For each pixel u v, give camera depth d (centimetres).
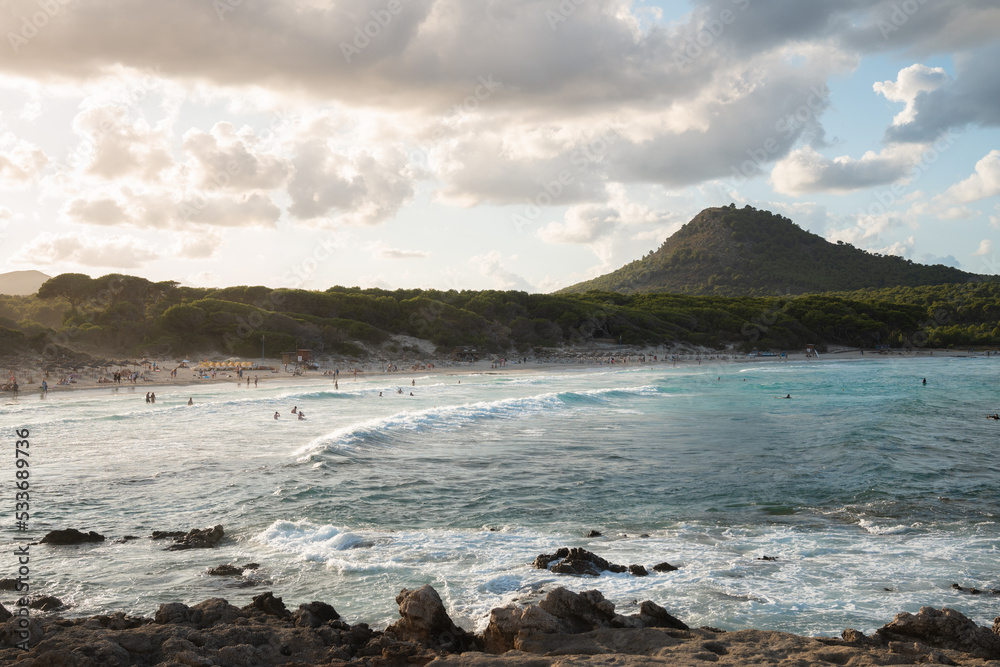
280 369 9212
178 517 1916
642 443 3406
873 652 829
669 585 1384
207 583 1394
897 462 2777
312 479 2405
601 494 2250
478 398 6172
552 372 10550
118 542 1683
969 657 868
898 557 1587
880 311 18238
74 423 3953
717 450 3184
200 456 2864
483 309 14150
